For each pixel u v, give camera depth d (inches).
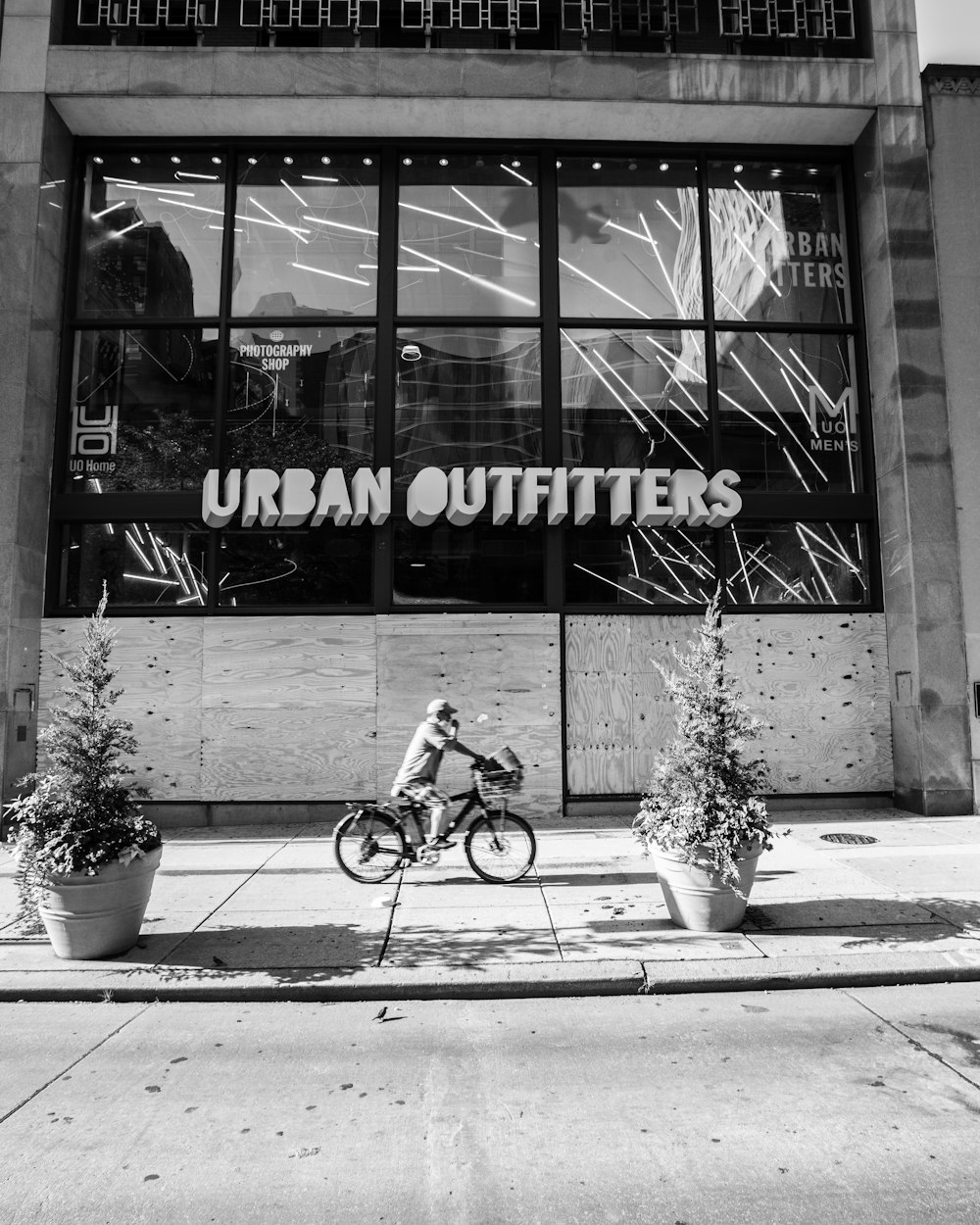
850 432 436.8
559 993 203.0
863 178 434.9
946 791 389.7
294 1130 140.1
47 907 214.8
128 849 218.5
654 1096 151.0
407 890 280.4
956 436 407.8
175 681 398.0
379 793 393.4
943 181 421.7
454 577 410.9
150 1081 158.6
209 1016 191.5
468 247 435.8
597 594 414.3
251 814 391.9
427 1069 163.0
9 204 397.1
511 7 417.7
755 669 411.5
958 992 203.2
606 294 436.8
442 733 288.5
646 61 410.0
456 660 401.4
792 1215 116.0
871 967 208.7
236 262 432.5
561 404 426.6
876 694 414.9
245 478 405.7
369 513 403.2
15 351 389.4
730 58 413.1
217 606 404.5
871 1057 166.1
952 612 397.1
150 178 436.1
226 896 274.8
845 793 408.5
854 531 430.0
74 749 223.1
